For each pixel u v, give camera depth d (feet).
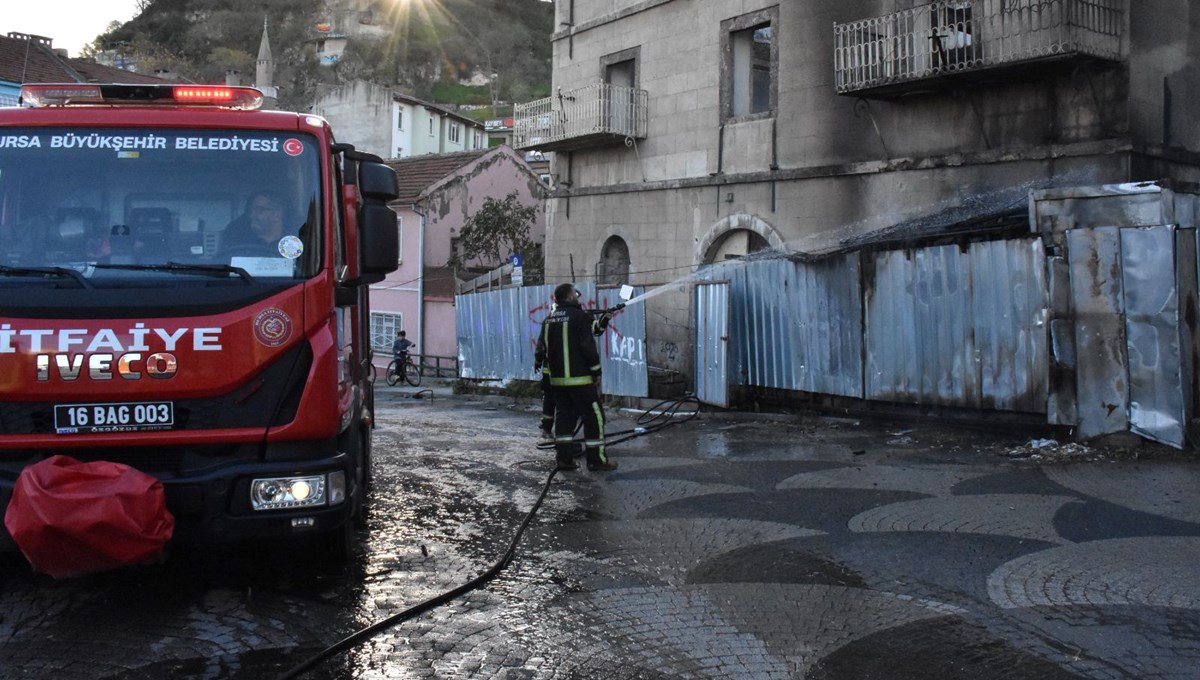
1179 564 19.22
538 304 61.26
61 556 14.85
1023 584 18.33
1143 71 41.83
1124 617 16.38
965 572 19.26
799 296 42.93
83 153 17.08
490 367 67.15
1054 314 32.09
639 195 64.80
